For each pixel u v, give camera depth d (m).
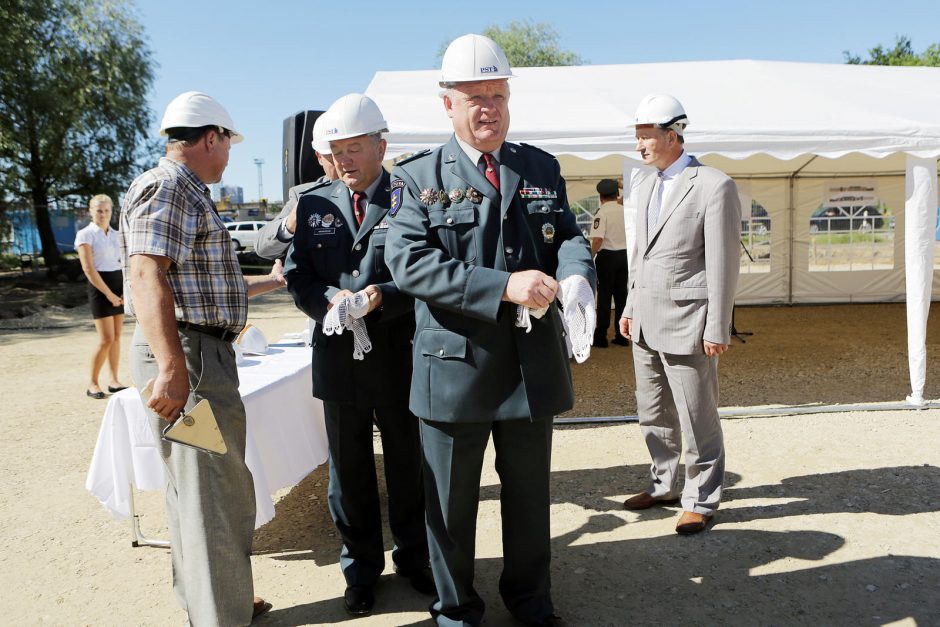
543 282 2.11
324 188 2.95
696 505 3.43
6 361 8.67
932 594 2.78
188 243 2.29
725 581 2.96
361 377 2.75
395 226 2.37
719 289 3.19
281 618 2.81
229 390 2.45
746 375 6.77
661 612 2.74
